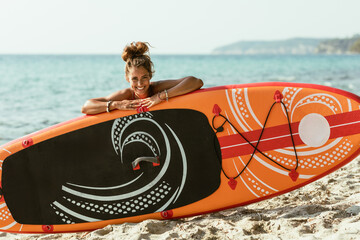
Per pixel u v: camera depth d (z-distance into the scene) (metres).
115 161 2.98
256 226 2.66
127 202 3.00
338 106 2.83
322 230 2.46
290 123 2.90
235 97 2.96
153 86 3.06
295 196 3.35
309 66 38.59
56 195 3.03
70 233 3.19
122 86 17.52
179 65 43.59
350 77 20.30
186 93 2.99
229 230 2.63
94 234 2.81
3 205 3.07
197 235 2.59
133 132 2.98
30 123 8.47
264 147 2.93
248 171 2.95
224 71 29.19
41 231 3.08
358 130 2.79
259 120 2.93
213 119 2.96
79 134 3.01
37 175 3.04
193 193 2.97
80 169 3.01
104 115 3.01
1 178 3.05
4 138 7.09
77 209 3.03
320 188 3.55
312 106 2.87
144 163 2.97
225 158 2.95
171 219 3.00
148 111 2.97
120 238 2.65
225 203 2.97
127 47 2.87
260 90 2.95
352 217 2.61
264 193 2.94
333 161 2.85
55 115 9.46
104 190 3.00
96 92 14.90
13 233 3.34
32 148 3.04
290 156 2.90
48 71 30.58
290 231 2.52
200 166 2.96
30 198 3.05
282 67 36.31
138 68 2.85
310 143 2.87
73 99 12.68
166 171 2.97
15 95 13.75
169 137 2.96
